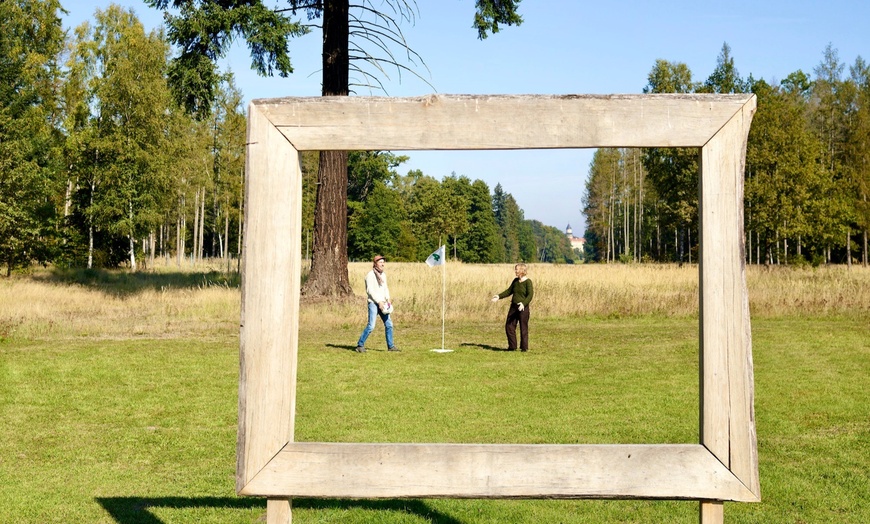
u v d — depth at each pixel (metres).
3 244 31.66
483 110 3.12
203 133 50.66
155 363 11.84
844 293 21.09
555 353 13.22
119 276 35.97
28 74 41.16
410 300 21.44
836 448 6.64
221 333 16.09
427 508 5.20
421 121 3.12
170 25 19.36
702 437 3.09
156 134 45.50
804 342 14.05
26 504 5.17
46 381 10.23
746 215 41.97
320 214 20.98
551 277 28.44
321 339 15.32
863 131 49.22
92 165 45.44
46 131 41.66
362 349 13.30
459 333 16.50
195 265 52.81
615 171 77.56
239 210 46.59
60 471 6.06
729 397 3.05
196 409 8.52
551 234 191.50
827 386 9.73
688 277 28.72
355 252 79.00
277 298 3.10
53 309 20.28
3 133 32.12
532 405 8.65
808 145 39.97
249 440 3.10
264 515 4.94
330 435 7.14
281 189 3.11
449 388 9.80
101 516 4.93
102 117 45.34
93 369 11.21
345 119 3.12
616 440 6.86
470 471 3.10
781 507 5.09
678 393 9.38
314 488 3.11
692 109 3.08
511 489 3.09
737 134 3.07
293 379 3.14
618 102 3.10
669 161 48.31
